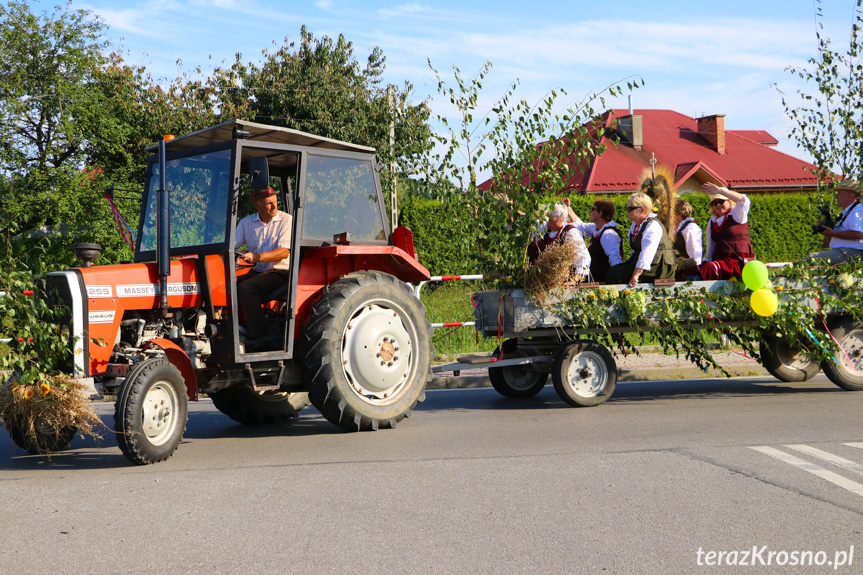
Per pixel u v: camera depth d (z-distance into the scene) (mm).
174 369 5836
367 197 7246
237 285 6605
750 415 7254
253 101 22422
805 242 25281
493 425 7113
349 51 22766
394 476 5254
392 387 7078
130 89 21656
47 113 21062
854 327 8414
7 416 5680
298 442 6551
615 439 6320
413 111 13195
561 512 4418
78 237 20672
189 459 5914
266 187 5906
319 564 3701
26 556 3869
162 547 3957
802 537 3986
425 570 3611
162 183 6082
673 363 10484
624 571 3578
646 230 7918
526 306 7719
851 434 6320
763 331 8680
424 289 14344
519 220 8086
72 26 21531
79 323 5684
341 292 6719
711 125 41156
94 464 5828
